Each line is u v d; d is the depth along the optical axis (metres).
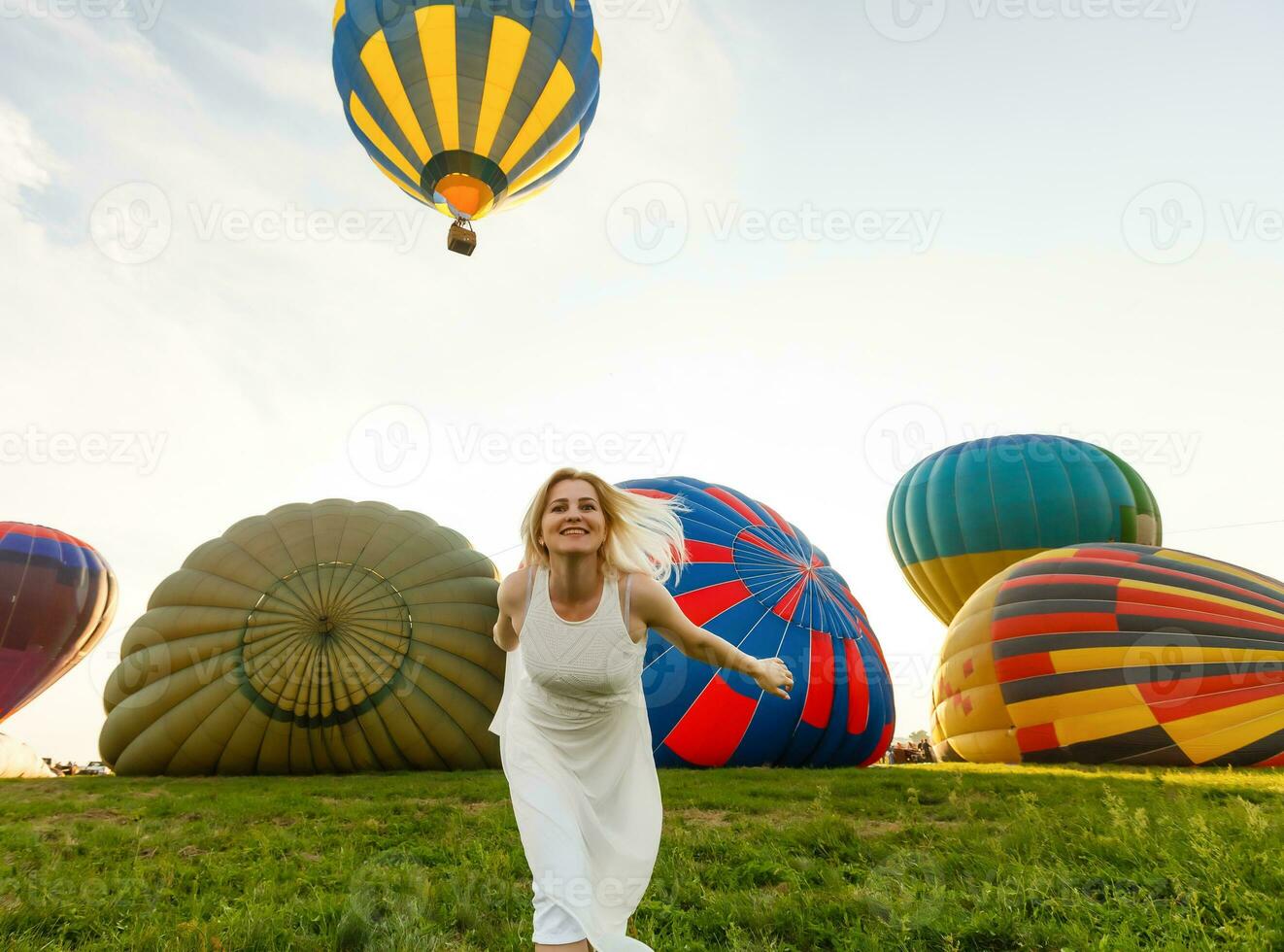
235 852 6.58
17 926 4.33
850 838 6.40
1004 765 15.34
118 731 15.36
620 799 3.25
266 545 16.28
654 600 3.19
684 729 15.65
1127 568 16.56
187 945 3.96
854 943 3.88
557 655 3.11
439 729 15.66
